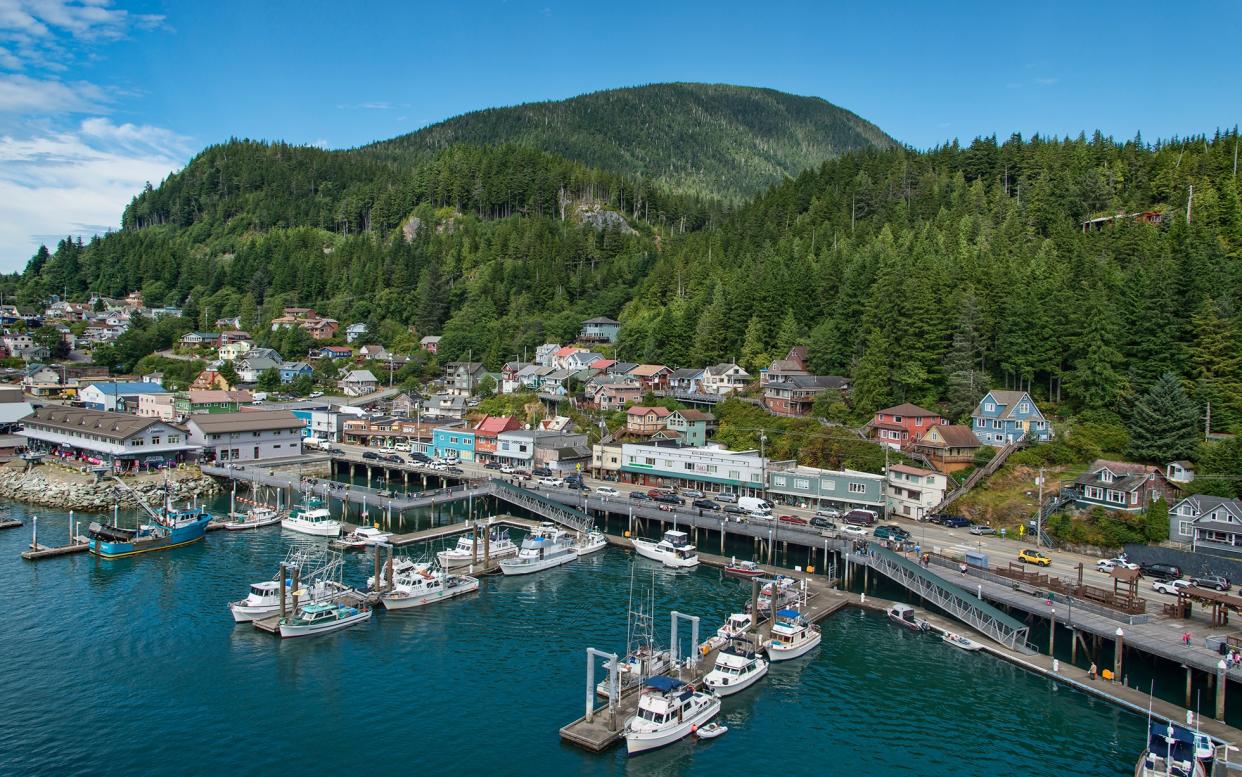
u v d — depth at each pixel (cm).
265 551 9400
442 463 14100
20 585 8000
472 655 6650
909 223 19300
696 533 10394
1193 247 13425
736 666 6153
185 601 7669
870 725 5659
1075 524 9250
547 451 13788
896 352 13412
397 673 6288
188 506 11700
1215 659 5828
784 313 16375
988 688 6212
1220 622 6644
